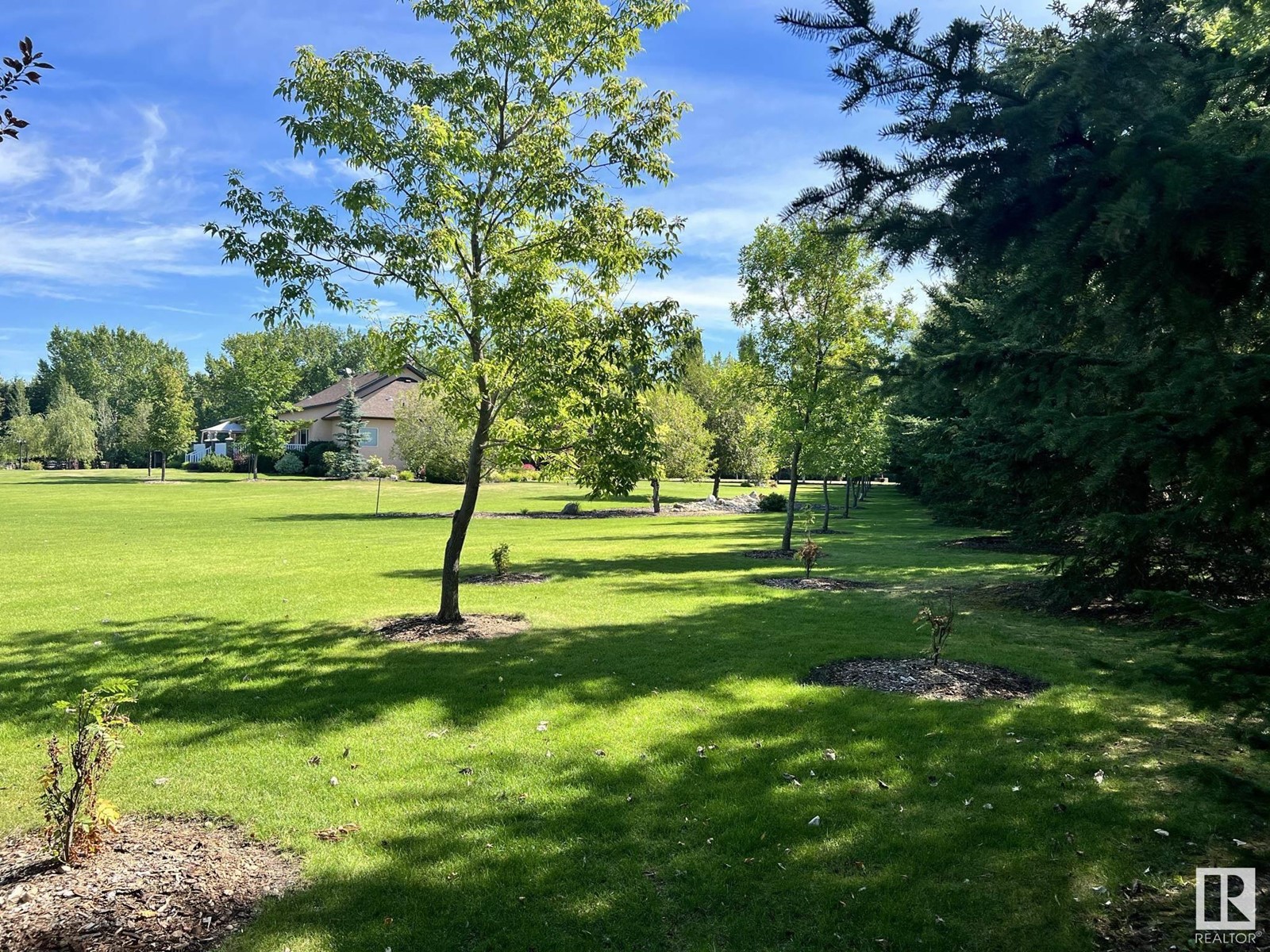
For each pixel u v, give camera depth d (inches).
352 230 306.3
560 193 311.0
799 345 572.7
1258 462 116.0
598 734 212.4
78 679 264.8
